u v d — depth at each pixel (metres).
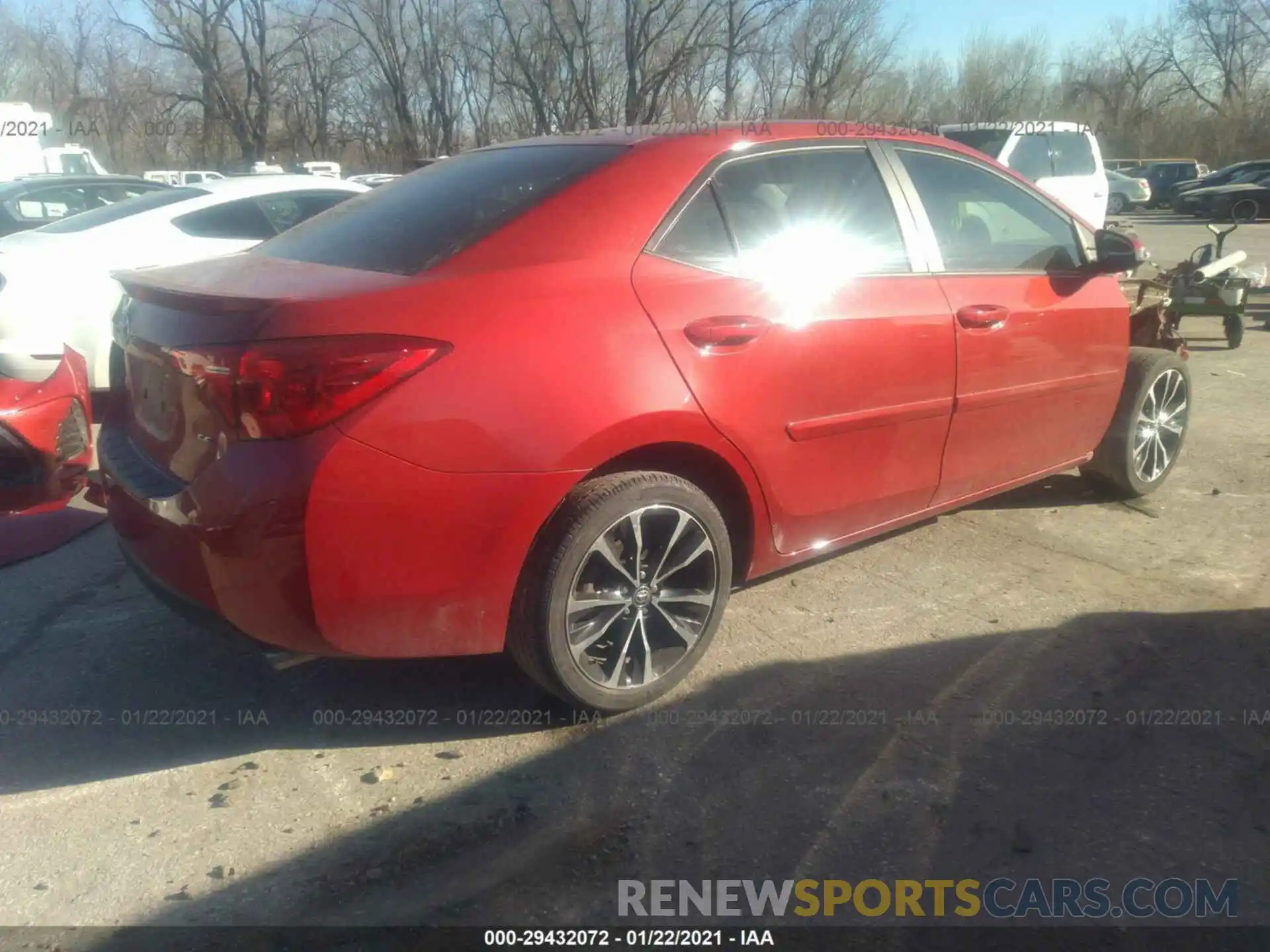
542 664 2.89
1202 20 49.59
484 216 2.98
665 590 3.10
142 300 2.88
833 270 3.39
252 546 2.48
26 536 4.47
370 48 33.44
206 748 2.97
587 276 2.88
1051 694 3.21
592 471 2.85
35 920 2.31
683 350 2.95
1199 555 4.30
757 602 3.83
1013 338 3.89
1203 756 2.90
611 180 3.07
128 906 2.36
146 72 35.47
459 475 2.58
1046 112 41.56
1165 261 16.75
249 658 3.46
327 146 37.78
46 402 4.72
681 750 2.94
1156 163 35.12
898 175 3.70
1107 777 2.81
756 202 3.30
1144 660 3.42
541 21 27.19
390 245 2.99
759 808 2.69
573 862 2.50
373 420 2.48
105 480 3.05
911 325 3.52
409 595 2.62
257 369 2.43
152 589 2.90
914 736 2.99
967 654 3.46
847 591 3.93
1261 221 28.14
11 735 3.02
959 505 4.03
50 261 6.12
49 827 2.62
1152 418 4.86
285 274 2.88
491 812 2.68
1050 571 4.12
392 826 2.63
